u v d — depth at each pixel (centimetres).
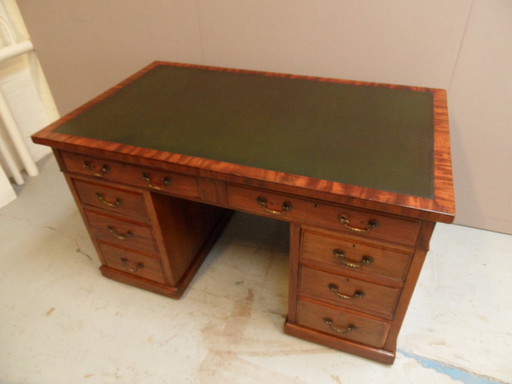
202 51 189
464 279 169
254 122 130
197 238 174
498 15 141
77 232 201
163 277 160
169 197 142
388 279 115
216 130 126
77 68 223
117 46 205
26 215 212
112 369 140
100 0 191
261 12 167
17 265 182
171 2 179
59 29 210
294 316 142
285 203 110
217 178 110
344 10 156
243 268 178
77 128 131
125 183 132
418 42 154
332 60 170
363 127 125
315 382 135
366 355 139
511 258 179
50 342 149
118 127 131
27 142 248
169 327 154
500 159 172
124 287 171
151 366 141
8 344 149
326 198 100
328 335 142
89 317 158
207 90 155
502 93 156
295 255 122
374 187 99
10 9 210
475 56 151
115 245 158
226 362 142
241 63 186
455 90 161
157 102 147
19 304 164
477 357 141
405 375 136
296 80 160
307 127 126
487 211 189
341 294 126
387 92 148
